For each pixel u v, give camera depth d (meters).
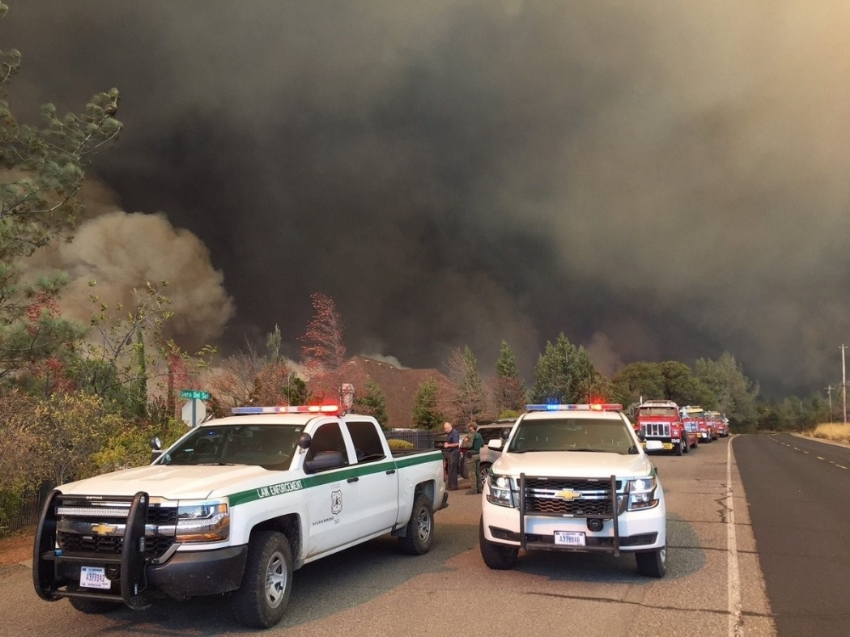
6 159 11.75
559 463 7.26
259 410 7.85
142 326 15.41
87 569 5.28
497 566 7.64
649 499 6.92
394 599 6.50
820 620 5.77
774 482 17.31
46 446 10.49
